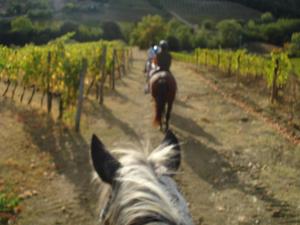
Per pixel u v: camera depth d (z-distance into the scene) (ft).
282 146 36.42
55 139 33.65
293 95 56.95
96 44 80.33
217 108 50.60
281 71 54.70
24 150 30.71
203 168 30.68
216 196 26.53
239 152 34.45
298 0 347.77
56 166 28.68
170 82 37.29
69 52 46.52
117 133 37.45
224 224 23.24
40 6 296.71
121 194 5.43
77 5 317.83
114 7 341.82
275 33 255.29
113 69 58.39
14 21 199.21
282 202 26.02
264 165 31.99
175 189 6.07
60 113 38.50
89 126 38.24
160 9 359.05
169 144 6.97
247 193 27.12
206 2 373.40
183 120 43.73
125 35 232.53
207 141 36.94
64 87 39.09
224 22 258.78
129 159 6.22
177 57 147.74
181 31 226.99
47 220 22.22
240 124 43.45
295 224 23.47
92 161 6.29
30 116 38.19
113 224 5.40
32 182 26.12
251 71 77.20
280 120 46.11
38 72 39.88
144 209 5.12
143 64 112.57
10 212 22.41
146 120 42.45
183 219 5.36
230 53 92.63
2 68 41.16
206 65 102.63
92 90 55.47
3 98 42.45
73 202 24.23
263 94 60.54
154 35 206.69
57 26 211.61
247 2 366.02
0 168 27.17
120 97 53.57
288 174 30.50
